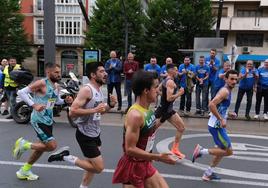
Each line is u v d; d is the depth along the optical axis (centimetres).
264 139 870
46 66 526
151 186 336
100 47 3438
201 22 3306
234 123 1024
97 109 429
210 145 786
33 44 4462
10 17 3822
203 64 1097
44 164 613
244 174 587
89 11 4300
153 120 324
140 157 312
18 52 3881
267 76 1036
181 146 772
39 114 517
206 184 534
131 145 312
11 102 1070
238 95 1055
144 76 317
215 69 1094
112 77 1139
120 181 331
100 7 3528
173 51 3381
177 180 548
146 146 323
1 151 695
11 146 737
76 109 426
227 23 3875
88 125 440
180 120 668
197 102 1114
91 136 443
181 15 3316
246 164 645
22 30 3925
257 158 688
